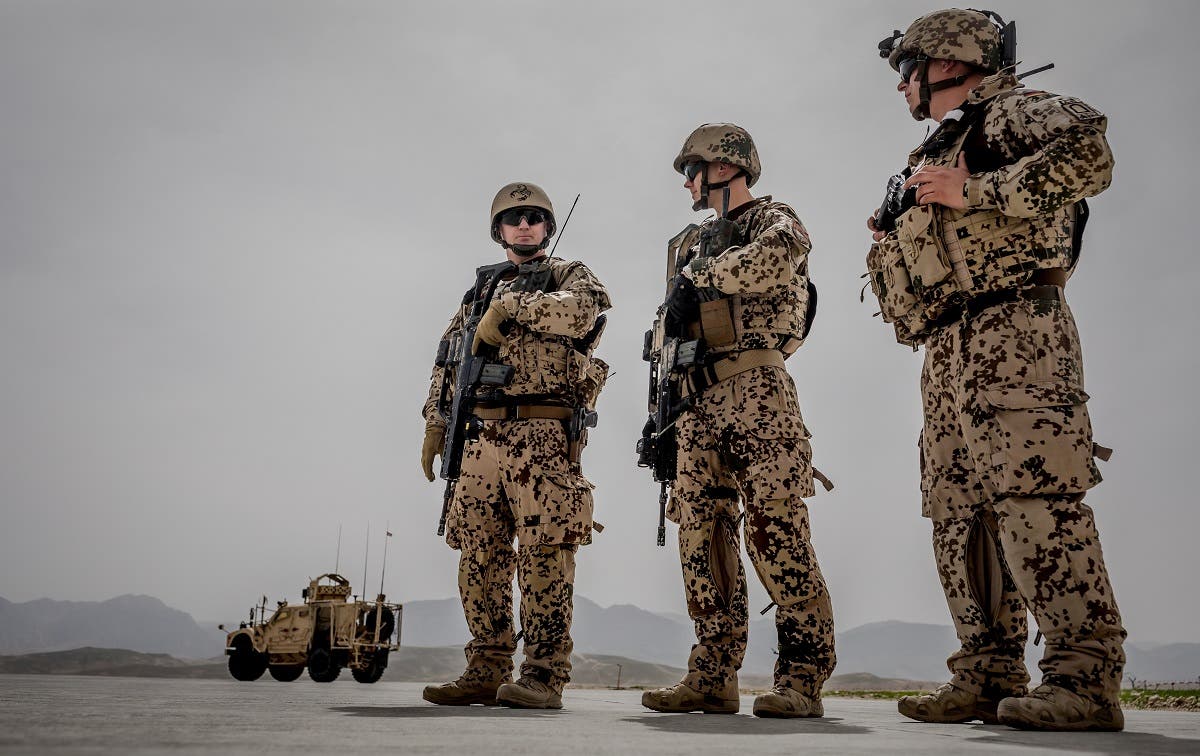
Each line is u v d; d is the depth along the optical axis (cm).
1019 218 318
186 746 165
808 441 431
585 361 511
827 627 407
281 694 573
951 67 366
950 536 365
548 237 569
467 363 516
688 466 446
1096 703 286
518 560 491
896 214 370
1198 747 208
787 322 434
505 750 172
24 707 293
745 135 470
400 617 1478
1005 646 352
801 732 261
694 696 432
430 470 568
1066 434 306
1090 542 302
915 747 197
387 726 245
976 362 323
